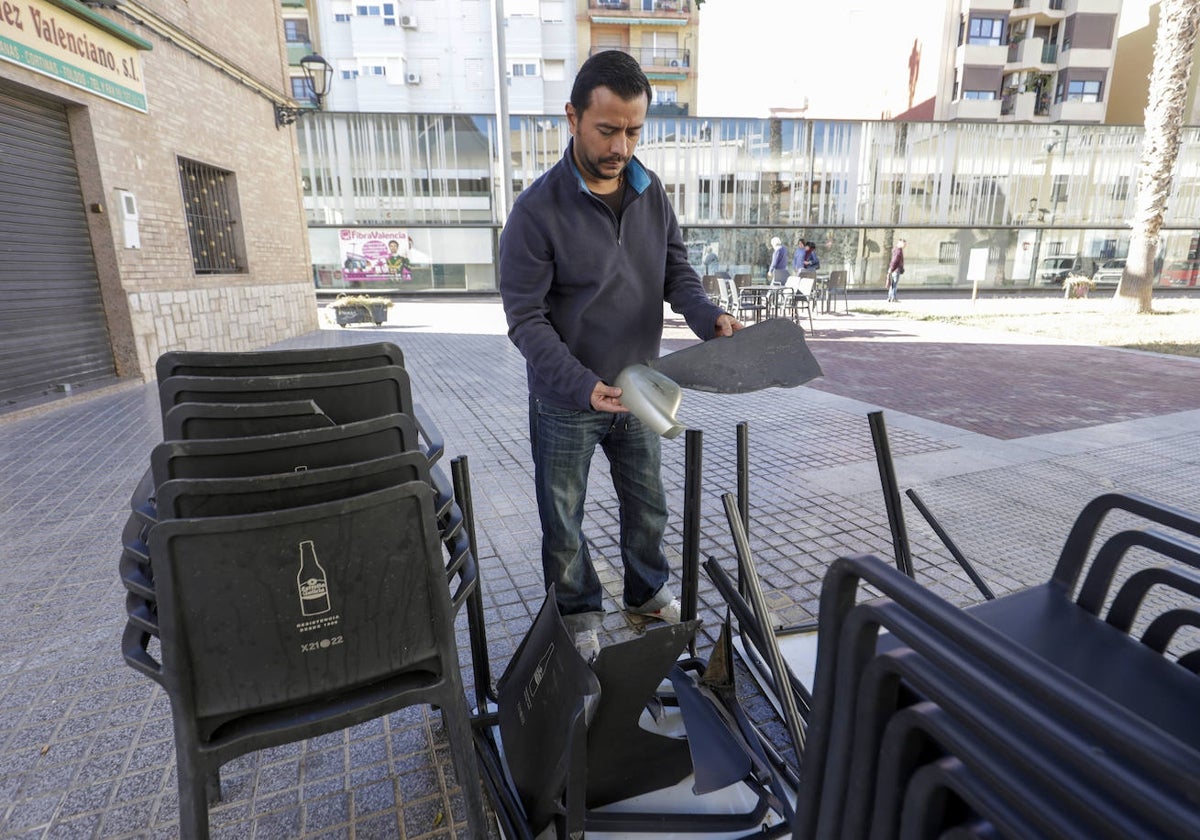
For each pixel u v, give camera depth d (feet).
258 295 34.86
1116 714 1.75
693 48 107.45
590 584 7.57
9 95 19.79
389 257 74.79
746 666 7.06
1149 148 46.16
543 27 102.73
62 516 11.83
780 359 4.99
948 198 79.41
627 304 6.56
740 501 6.29
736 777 4.99
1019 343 34.65
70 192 22.35
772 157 75.31
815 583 9.20
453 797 5.59
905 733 2.28
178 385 4.67
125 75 24.02
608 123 5.52
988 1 100.48
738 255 78.74
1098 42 100.37
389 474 4.22
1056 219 81.82
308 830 5.28
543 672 5.08
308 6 96.27
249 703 4.03
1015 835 1.86
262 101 36.35
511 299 6.26
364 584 4.18
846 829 2.59
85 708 6.78
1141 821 1.66
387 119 71.36
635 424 7.02
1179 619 3.91
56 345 21.72
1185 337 35.96
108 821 5.37
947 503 12.23
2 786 5.75
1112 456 15.08
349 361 5.32
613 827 4.89
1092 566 4.36
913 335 38.42
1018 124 77.82
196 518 3.73
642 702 4.86
